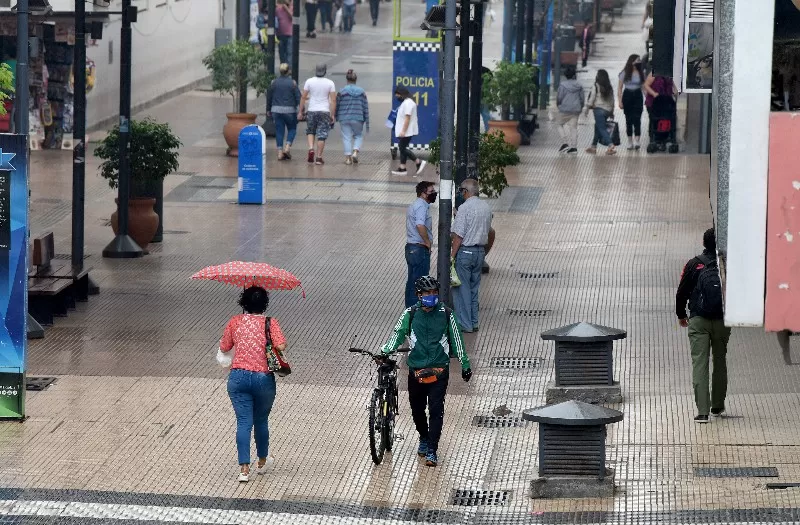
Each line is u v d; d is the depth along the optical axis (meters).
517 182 85.25
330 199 80.44
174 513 34.56
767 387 45.66
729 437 40.31
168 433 40.81
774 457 38.38
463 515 34.75
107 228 71.50
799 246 27.05
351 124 91.69
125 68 63.59
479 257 52.78
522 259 65.75
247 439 36.69
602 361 44.03
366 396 44.94
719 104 27.69
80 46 58.00
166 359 48.91
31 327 51.28
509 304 57.53
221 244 68.38
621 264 64.69
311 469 38.06
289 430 41.38
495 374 47.75
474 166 61.69
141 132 65.81
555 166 91.00
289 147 93.44
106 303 56.97
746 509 34.47
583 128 106.81
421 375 37.88
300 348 50.72
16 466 37.72
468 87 56.84
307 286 60.38
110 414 42.44
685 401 44.06
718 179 27.83
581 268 63.94
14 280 41.22
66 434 40.53
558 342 44.00
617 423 41.78
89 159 90.81
